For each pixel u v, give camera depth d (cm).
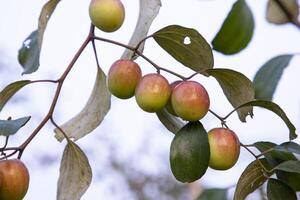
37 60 81
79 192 75
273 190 74
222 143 71
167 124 76
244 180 75
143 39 73
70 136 78
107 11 74
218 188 104
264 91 103
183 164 71
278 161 75
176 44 74
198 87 71
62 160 76
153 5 74
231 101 74
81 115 79
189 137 71
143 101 72
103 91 78
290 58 104
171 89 73
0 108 75
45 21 74
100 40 75
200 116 71
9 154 71
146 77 72
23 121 71
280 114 72
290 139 73
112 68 73
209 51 73
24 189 71
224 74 73
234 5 109
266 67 104
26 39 84
